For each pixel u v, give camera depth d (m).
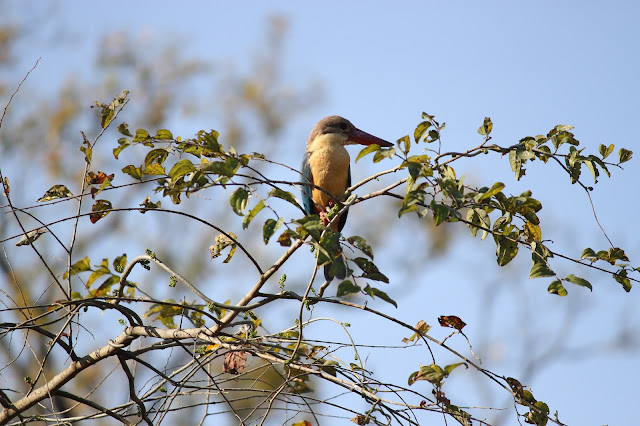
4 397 6.45
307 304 5.82
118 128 6.23
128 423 6.37
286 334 7.34
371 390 5.79
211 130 5.99
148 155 6.16
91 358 6.70
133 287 8.00
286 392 6.54
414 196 5.45
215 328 6.78
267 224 5.35
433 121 5.98
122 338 6.81
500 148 5.93
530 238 6.08
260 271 6.57
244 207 5.46
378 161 5.64
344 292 5.32
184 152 6.12
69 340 6.68
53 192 6.37
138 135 6.11
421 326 6.07
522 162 5.95
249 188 5.58
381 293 5.52
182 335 6.62
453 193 5.44
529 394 5.85
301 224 5.36
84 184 6.33
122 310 6.72
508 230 6.03
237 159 5.67
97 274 7.67
